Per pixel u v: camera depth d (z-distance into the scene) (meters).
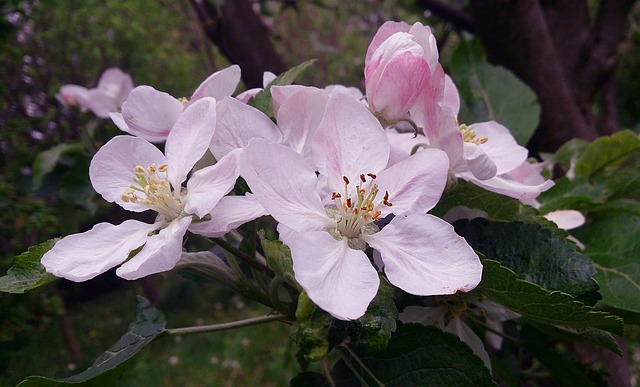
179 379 0.57
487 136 0.12
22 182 0.27
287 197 0.08
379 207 0.09
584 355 0.15
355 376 0.10
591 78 0.22
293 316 0.10
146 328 0.10
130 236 0.09
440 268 0.08
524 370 0.16
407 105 0.10
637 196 0.15
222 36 0.22
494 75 0.17
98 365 0.09
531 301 0.08
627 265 0.12
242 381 0.55
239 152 0.08
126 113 0.10
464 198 0.10
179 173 0.09
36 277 0.09
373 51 0.10
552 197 0.14
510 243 0.09
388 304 0.08
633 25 0.42
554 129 0.19
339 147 0.09
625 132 0.14
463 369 0.08
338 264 0.08
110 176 0.10
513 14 0.18
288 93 0.10
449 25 0.32
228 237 0.12
